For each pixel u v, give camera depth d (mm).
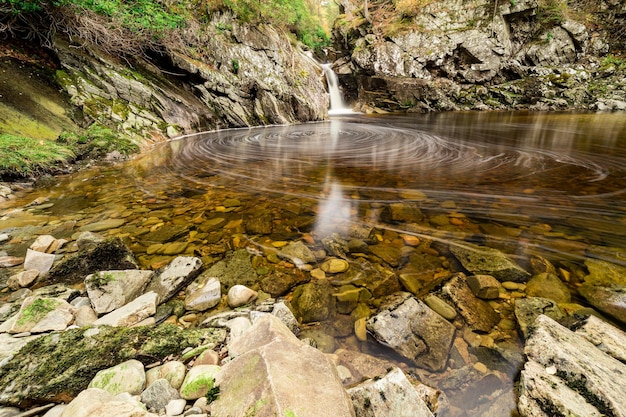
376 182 5461
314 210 4250
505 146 8352
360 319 2242
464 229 3543
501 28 21297
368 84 22859
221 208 4363
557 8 20703
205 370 1565
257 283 2652
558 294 2338
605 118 13523
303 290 2545
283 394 1231
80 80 8469
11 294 2426
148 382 1606
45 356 1681
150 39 10641
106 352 1727
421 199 4539
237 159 7551
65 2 7988
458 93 21609
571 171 5750
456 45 21594
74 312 2166
